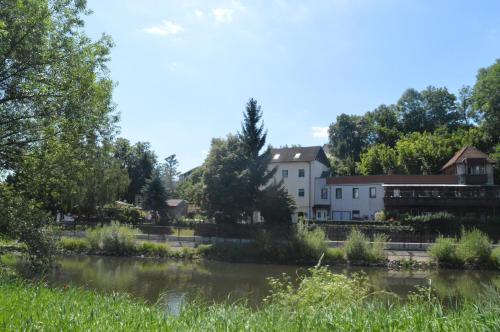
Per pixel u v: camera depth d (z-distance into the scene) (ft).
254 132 143.95
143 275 82.38
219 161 140.46
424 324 18.76
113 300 25.00
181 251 116.26
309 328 18.83
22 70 48.11
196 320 20.39
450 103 280.10
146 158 261.44
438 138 230.07
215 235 139.54
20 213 47.50
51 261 49.37
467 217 138.72
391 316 20.03
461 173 169.07
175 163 396.98
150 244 119.24
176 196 285.64
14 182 51.65
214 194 135.95
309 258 107.76
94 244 120.88
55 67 50.06
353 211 177.37
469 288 70.13
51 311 20.06
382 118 283.38
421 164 219.61
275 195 139.85
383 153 228.84
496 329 17.44
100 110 53.52
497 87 188.65
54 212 122.01
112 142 56.90
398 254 110.32
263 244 112.68
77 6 53.21
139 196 249.96
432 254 101.91
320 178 186.09
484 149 208.23
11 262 51.60
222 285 72.59
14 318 18.25
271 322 20.16
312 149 197.36
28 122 49.85
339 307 23.49
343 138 284.61
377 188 174.40
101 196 161.17
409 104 285.84
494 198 150.10
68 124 50.31
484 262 99.04
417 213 156.25
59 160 51.29
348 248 106.63
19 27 46.60
